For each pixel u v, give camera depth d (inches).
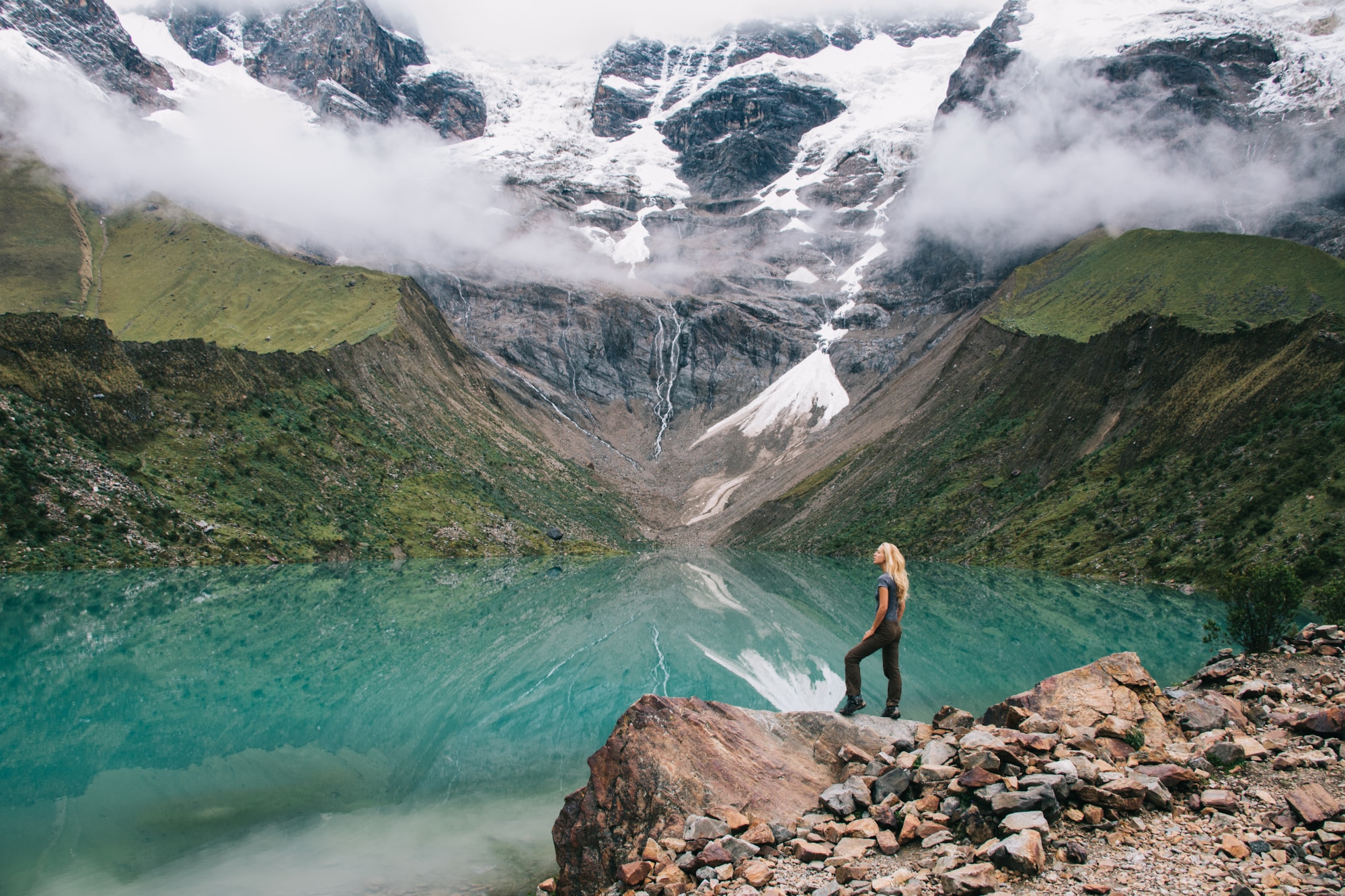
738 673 1605.6
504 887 664.4
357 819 846.5
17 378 3927.2
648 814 592.1
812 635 2138.3
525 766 1032.2
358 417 5949.8
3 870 713.6
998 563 3850.9
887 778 579.5
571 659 1786.4
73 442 3875.5
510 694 1441.9
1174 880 423.8
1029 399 5546.3
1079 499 4013.3
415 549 4953.3
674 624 2357.3
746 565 4943.4
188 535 3858.3
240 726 1213.1
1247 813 493.7
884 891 449.7
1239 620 1121.4
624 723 659.4
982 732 595.8
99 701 1374.3
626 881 535.5
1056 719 657.6
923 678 1429.6
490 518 5856.3
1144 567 3031.5
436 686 1508.4
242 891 658.2
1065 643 1759.4
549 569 4626.0
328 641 2020.2
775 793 602.9
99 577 3154.5
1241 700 737.6
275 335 7263.8
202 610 2492.6
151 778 969.5
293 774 995.3
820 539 5920.3
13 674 1595.7
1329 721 613.0
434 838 785.6
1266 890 403.2
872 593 3294.8
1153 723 660.1
